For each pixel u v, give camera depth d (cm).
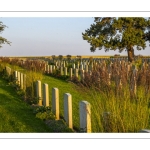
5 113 905
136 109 572
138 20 2827
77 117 816
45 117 804
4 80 1892
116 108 567
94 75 841
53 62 3481
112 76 838
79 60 3300
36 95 1102
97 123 581
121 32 2881
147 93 674
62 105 1016
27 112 918
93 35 3103
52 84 1670
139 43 2848
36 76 1286
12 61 3356
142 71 916
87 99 714
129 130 530
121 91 629
